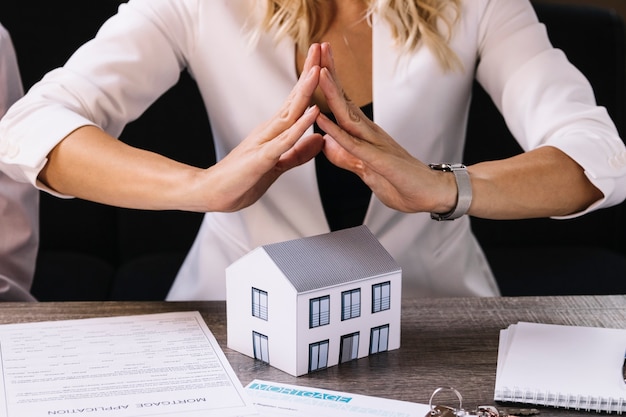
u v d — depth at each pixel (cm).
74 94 133
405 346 109
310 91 110
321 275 101
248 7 143
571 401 95
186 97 212
